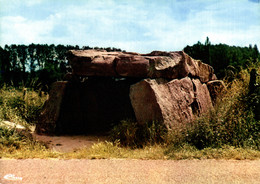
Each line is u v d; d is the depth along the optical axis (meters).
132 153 5.27
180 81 7.89
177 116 7.11
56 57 20.52
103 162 4.62
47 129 8.09
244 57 16.25
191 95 8.14
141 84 6.85
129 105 9.23
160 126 6.39
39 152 5.27
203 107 8.66
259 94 6.83
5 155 4.90
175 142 5.71
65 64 19.67
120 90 9.59
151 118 6.66
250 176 3.82
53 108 8.28
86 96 9.05
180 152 5.07
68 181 3.70
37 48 20.47
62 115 8.29
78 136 7.93
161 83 7.21
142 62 7.13
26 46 19.89
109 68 7.54
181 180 3.71
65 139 7.45
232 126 5.89
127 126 6.77
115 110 9.41
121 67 7.34
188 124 6.40
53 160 4.74
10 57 18.62
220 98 8.59
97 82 9.42
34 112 9.41
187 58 8.55
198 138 5.67
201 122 5.98
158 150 5.40
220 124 5.92
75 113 8.64
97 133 8.37
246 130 5.81
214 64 15.93
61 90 8.38
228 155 4.82
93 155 5.01
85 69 7.73
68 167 4.31
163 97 6.95
